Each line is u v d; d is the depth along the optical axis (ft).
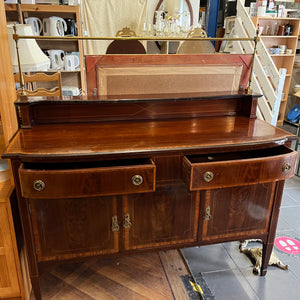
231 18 11.61
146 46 10.90
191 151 3.65
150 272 4.87
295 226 6.26
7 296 4.11
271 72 7.76
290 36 12.34
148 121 4.58
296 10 12.55
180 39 4.45
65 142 3.60
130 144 3.58
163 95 4.67
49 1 9.76
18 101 4.02
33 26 9.36
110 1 11.00
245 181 3.73
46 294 4.38
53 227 3.66
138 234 4.00
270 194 4.25
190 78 4.83
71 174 3.22
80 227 3.75
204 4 13.56
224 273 4.88
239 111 5.01
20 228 4.12
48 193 3.27
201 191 3.97
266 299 4.38
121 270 4.90
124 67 4.54
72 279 4.68
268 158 3.71
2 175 4.08
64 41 10.52
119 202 3.74
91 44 11.31
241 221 4.30
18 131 4.04
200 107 4.81
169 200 3.93
